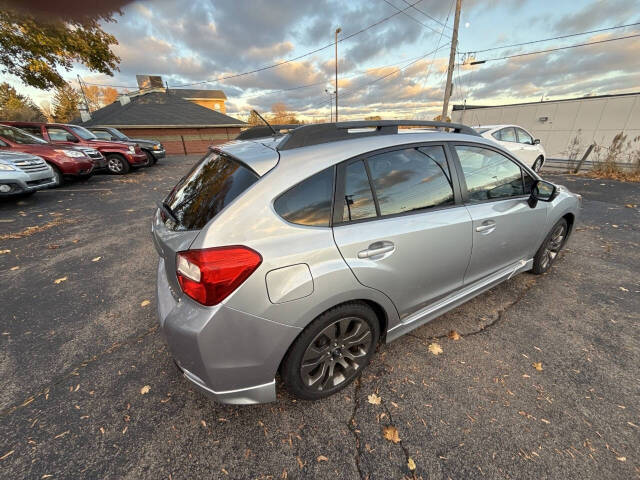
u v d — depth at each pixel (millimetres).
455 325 2482
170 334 1478
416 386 1925
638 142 9680
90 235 4578
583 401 1804
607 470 1452
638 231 4535
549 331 2402
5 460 1513
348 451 1559
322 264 1524
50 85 11695
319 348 1700
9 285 3154
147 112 23250
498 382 1945
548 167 11641
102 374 2041
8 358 2180
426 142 2012
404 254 1797
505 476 1437
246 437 1626
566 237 3281
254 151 1717
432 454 1537
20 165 5938
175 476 1456
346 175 1664
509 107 12891
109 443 1599
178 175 10594
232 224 1395
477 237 2170
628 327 2438
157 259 3766
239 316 1394
